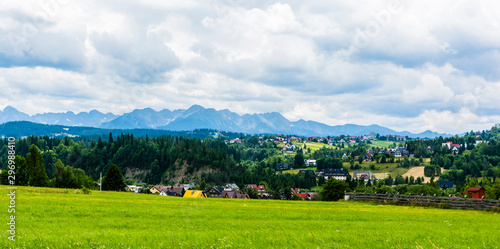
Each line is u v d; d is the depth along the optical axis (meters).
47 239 15.12
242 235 17.11
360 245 14.64
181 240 15.32
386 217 30.73
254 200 56.88
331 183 74.75
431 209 43.28
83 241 14.87
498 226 24.47
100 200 41.34
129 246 13.70
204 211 31.47
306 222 25.27
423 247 14.20
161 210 31.27
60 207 29.88
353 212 35.56
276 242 15.11
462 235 17.88
